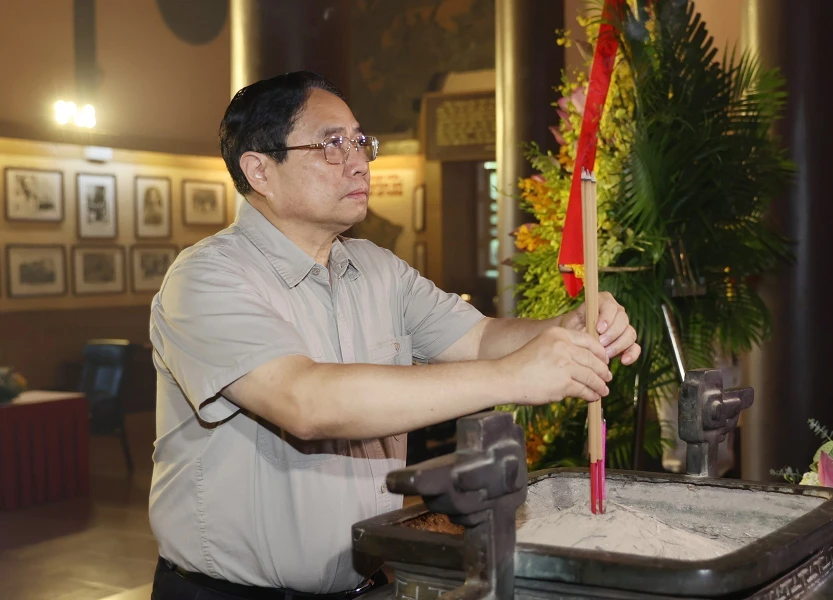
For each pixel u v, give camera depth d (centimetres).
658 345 216
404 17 985
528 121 429
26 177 774
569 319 136
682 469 343
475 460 80
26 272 776
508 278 430
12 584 385
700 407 117
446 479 76
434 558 87
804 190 259
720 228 213
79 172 814
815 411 262
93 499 545
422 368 105
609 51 139
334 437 107
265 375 111
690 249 211
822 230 259
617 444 249
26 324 774
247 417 127
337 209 131
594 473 102
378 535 91
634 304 202
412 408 102
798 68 261
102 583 387
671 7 209
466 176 1012
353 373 105
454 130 967
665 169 203
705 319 220
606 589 81
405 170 1001
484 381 101
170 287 124
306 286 135
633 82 207
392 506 135
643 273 211
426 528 103
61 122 791
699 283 212
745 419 282
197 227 916
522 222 429
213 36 921
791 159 260
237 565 129
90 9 810
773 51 263
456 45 965
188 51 900
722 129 211
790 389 264
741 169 210
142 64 859
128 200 854
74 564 414
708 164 208
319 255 139
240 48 350
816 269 259
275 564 127
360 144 133
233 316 116
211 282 120
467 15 957
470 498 79
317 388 106
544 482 120
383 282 147
